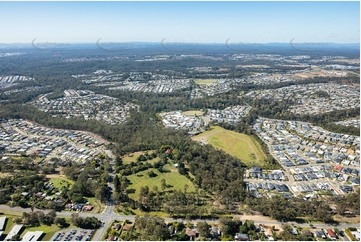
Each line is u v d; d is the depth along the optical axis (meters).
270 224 165.38
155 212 178.12
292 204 178.88
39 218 164.75
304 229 160.62
